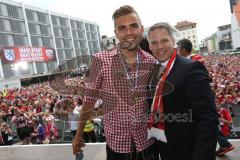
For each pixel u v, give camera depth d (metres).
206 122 1.63
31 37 66.06
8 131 10.57
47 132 8.49
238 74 23.05
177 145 1.83
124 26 1.74
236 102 9.98
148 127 1.91
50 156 4.49
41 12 70.31
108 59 1.75
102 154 4.34
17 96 22.86
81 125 2.18
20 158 4.53
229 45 123.38
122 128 1.86
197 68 1.71
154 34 1.82
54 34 74.00
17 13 62.72
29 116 11.28
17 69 54.12
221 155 3.96
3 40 57.62
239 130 8.38
